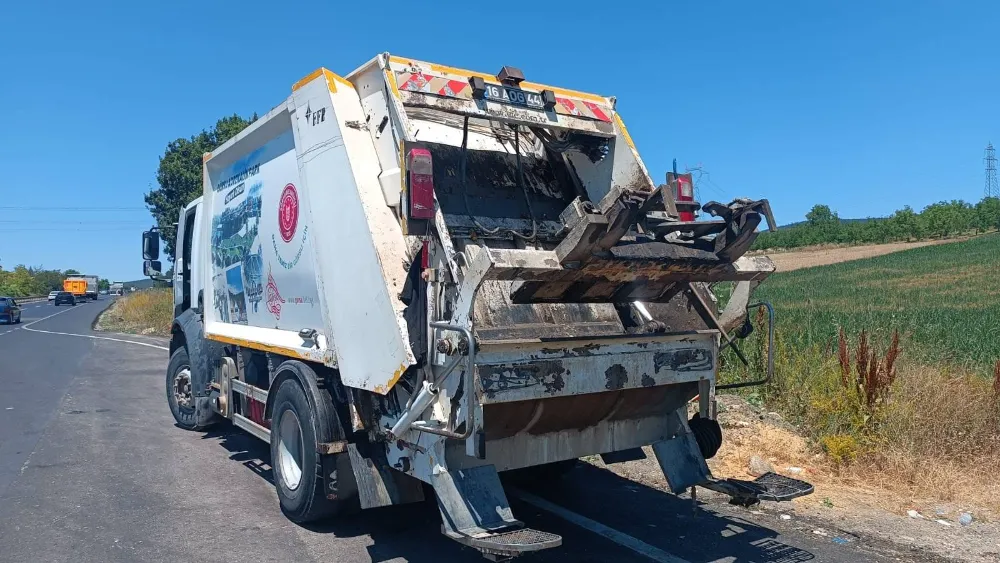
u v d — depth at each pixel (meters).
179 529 5.31
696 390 5.09
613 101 5.41
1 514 5.62
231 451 7.69
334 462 4.95
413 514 5.68
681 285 4.68
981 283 33.12
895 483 6.55
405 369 4.07
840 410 7.57
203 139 38.56
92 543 5.02
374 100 4.66
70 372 14.64
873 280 37.53
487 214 4.84
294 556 4.80
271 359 5.96
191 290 8.57
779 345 9.19
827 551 4.98
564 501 6.04
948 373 8.95
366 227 4.40
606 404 4.60
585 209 4.69
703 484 4.79
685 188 5.11
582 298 4.39
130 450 7.72
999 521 5.70
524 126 5.23
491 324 4.03
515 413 4.19
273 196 5.89
